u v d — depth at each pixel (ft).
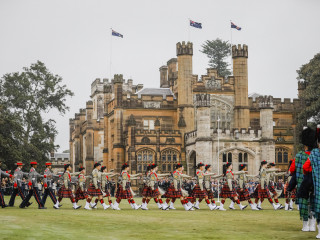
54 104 277.44
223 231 51.11
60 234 45.70
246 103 257.55
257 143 207.41
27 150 230.68
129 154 226.38
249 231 51.31
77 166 345.92
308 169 47.62
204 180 93.04
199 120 203.62
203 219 65.82
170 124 254.88
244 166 96.02
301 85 265.34
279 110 263.49
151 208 97.04
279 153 228.43
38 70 273.75
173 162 229.66
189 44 252.42
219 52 428.97
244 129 207.62
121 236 46.32
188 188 167.22
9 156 199.41
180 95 250.16
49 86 267.59
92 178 89.20
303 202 50.96
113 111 260.42
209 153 202.08
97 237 44.91
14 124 212.02
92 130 317.63
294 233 49.42
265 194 93.66
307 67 240.12
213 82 256.93
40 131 256.93
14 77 263.29
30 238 42.60
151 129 244.42
